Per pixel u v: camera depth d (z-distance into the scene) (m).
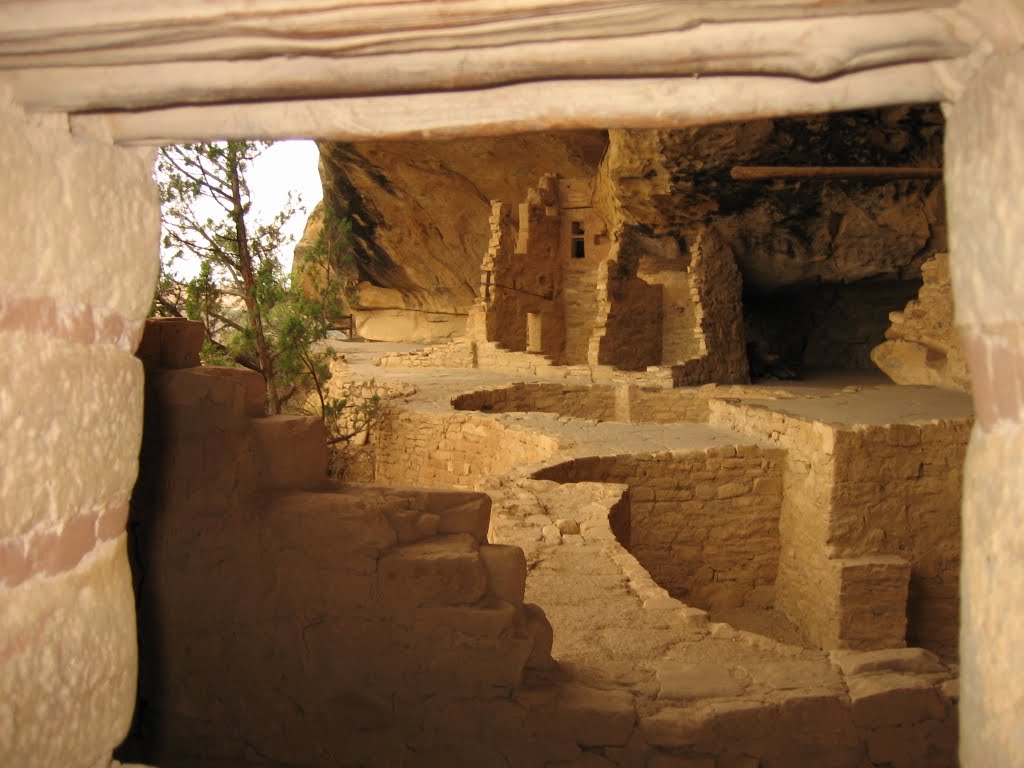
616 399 17.62
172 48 1.60
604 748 3.90
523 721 3.89
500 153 23.55
